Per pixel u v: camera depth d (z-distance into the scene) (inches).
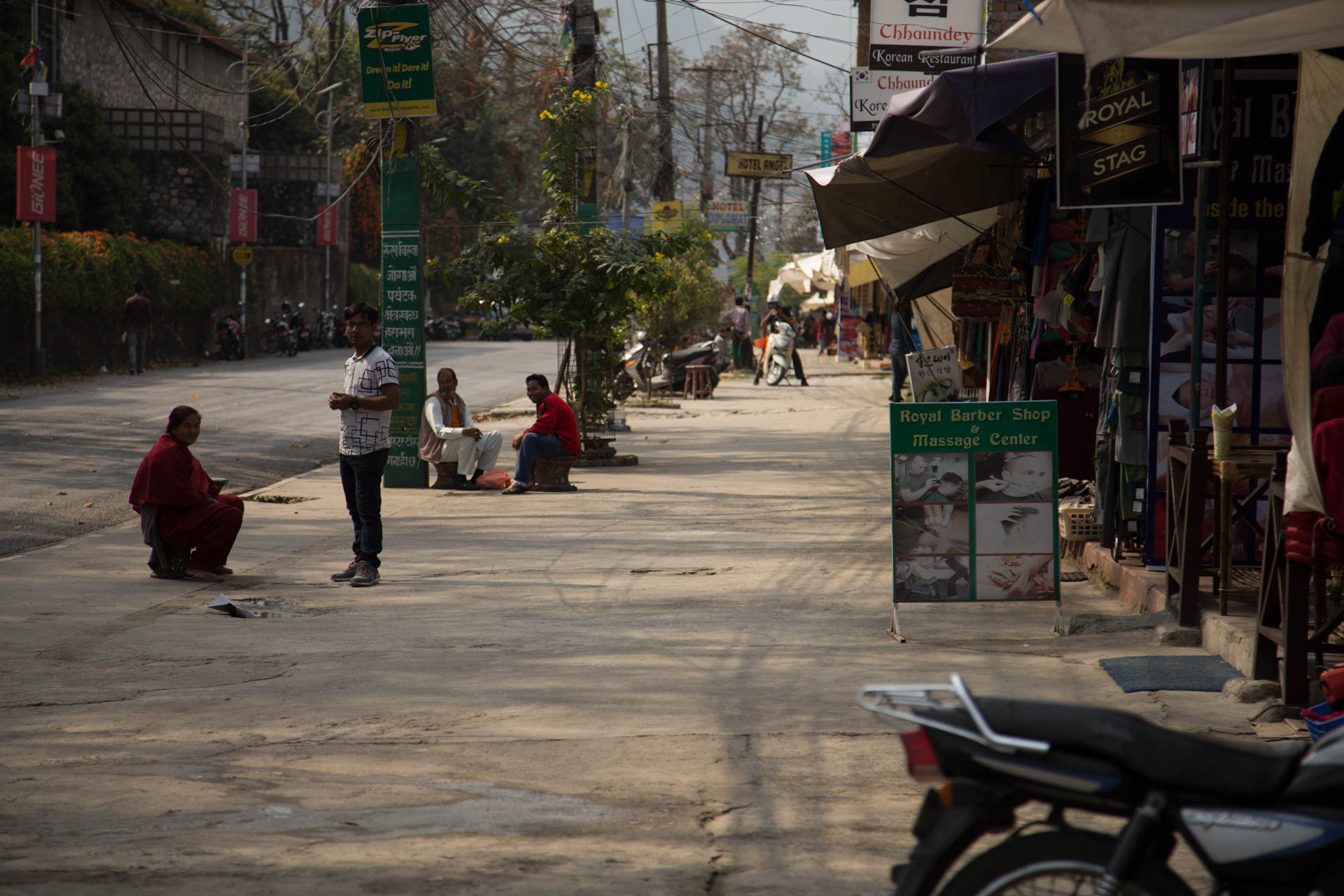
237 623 518.3
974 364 921.5
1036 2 312.2
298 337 3115.2
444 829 284.2
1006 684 410.0
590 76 1229.1
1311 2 294.2
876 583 594.2
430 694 403.9
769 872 260.7
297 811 296.0
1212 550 506.3
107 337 2218.3
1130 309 535.2
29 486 898.1
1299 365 375.2
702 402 1756.9
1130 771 171.6
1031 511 483.2
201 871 257.9
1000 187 705.0
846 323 2783.0
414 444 952.9
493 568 642.2
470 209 1034.1
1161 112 437.4
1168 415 519.8
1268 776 171.2
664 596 567.8
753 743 349.4
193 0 3255.4
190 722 374.3
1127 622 483.2
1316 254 377.4
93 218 2573.8
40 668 442.6
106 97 2797.7
